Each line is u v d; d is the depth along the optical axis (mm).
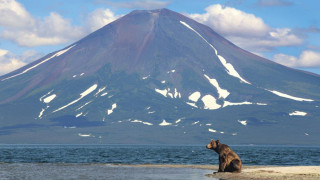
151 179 54469
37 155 147875
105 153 175000
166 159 122438
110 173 64375
